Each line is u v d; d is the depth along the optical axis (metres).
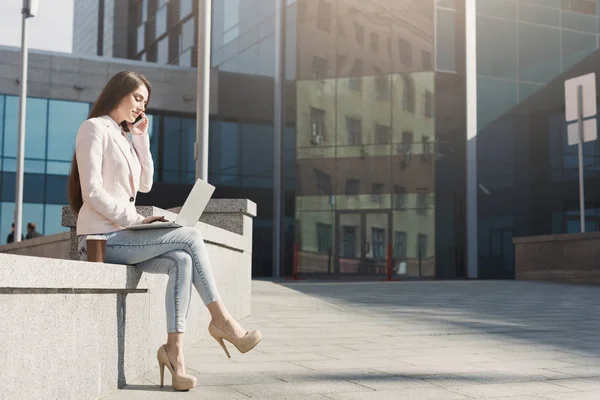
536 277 17.62
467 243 25.78
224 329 4.27
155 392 4.17
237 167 28.38
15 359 2.87
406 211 25.75
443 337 7.10
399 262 25.64
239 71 29.03
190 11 31.84
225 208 8.92
